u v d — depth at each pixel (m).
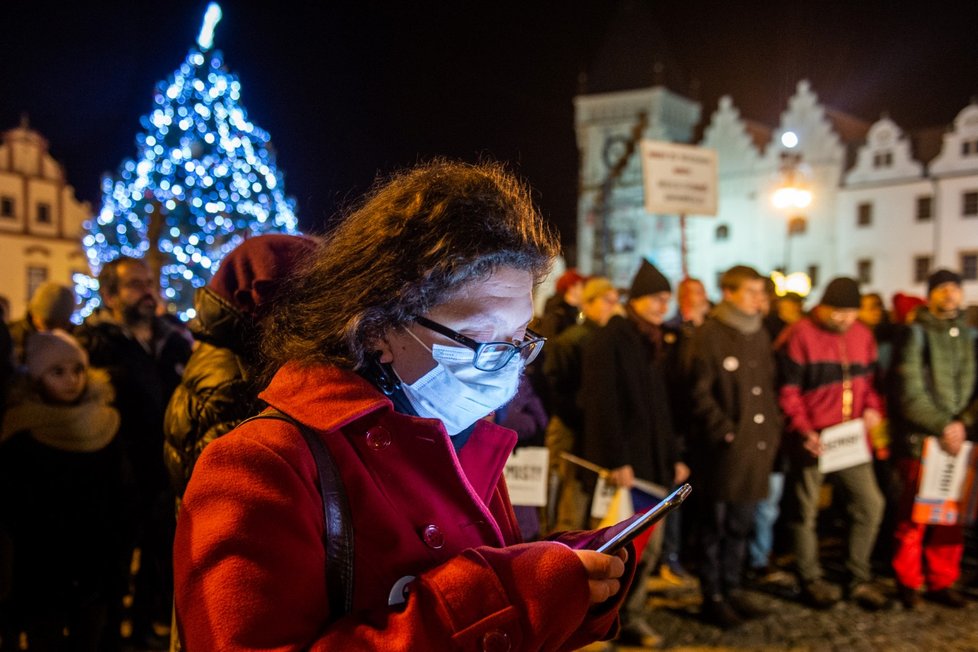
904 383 5.24
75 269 33.19
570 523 4.63
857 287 5.14
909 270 36.34
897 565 5.21
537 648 1.05
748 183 40.19
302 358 1.21
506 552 1.11
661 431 4.46
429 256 1.12
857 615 5.03
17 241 31.59
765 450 4.72
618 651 4.33
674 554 5.76
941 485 5.06
